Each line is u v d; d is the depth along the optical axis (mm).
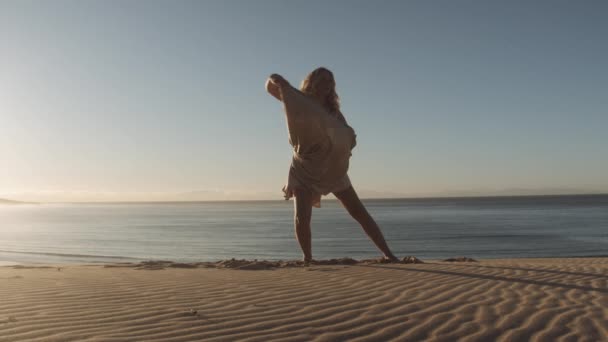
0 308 4090
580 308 4223
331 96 8484
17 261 31219
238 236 53469
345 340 3271
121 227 77375
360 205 8914
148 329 3424
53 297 4594
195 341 3158
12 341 3092
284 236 52781
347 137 8406
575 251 34844
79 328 3438
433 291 4977
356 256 33031
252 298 4578
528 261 9234
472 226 65250
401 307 4223
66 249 39906
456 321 3775
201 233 59531
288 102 8008
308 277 6035
